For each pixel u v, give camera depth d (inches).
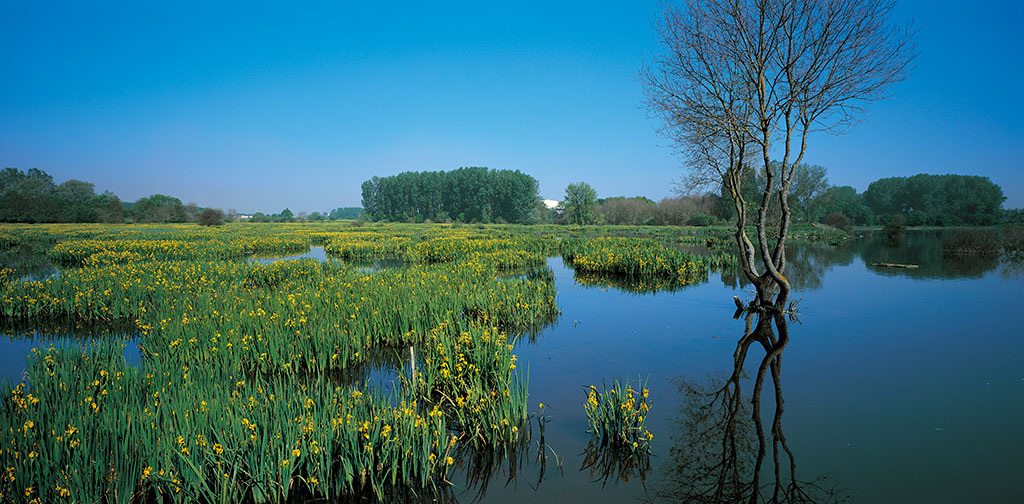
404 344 394.6
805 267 901.8
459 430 249.6
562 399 288.8
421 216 4795.8
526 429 252.5
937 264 946.7
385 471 205.2
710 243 1534.2
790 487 194.7
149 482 185.2
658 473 210.1
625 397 248.5
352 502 195.6
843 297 593.3
